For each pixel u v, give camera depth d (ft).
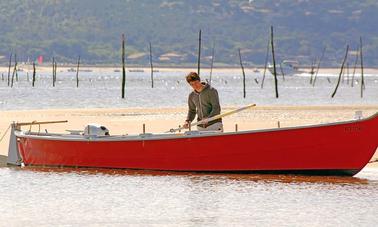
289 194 158.40
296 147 176.14
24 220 137.08
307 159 176.24
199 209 145.38
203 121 181.06
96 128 191.93
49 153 195.11
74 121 335.47
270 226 132.57
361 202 150.20
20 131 203.62
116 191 163.12
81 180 176.14
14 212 143.13
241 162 179.22
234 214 141.18
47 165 195.83
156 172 184.85
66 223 135.03
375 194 157.99
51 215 140.67
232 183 170.50
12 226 132.77
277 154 177.06
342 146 174.40
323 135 174.60
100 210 144.66
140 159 185.47
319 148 175.32
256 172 179.32
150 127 300.61
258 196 156.56
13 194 159.94
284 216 139.13
